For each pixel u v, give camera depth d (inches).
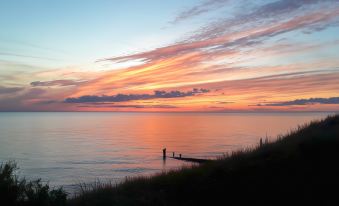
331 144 488.1
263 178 427.2
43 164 3403.1
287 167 444.5
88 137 7642.7
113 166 3181.6
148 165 3132.4
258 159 491.8
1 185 370.9
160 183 466.9
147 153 4296.3
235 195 401.7
